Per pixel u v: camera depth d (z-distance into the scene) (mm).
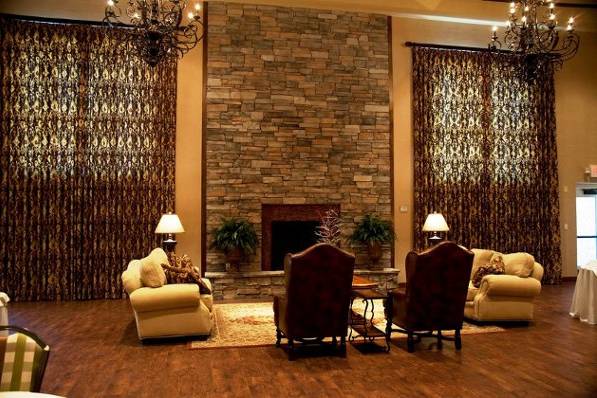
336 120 8172
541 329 5250
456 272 4391
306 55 8109
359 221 8156
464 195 8578
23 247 7176
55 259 7258
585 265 5719
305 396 3322
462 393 3373
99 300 7242
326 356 4277
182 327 4723
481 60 8742
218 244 7367
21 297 7156
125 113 7527
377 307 6684
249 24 7949
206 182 7738
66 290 7273
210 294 5121
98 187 7402
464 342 4750
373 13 8375
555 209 8961
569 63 9250
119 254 7438
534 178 8906
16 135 7199
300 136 8031
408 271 4414
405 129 8461
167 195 7590
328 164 8109
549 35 5453
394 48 8477
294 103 8039
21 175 7195
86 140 7391
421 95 8469
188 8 7785
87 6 7492
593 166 9180
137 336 5016
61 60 7363
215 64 7828
